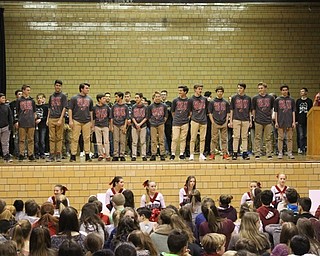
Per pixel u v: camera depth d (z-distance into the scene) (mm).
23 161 13312
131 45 17688
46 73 17422
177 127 13680
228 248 6742
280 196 10984
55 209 8844
